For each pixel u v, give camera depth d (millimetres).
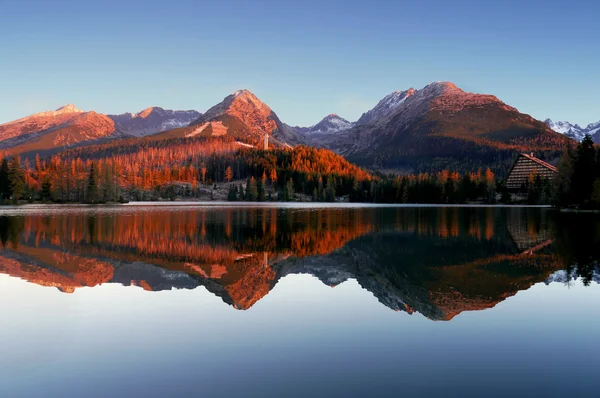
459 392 15680
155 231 67438
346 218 97438
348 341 20750
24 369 17734
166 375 17219
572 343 20219
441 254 45938
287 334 21781
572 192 112250
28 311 25594
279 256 45312
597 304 26422
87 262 41031
